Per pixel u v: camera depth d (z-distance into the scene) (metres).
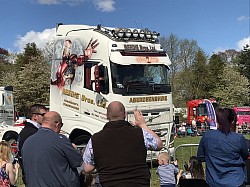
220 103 69.00
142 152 4.32
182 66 67.19
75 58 13.24
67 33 13.71
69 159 4.81
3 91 20.42
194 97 67.81
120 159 4.25
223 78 70.31
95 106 12.53
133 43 12.73
